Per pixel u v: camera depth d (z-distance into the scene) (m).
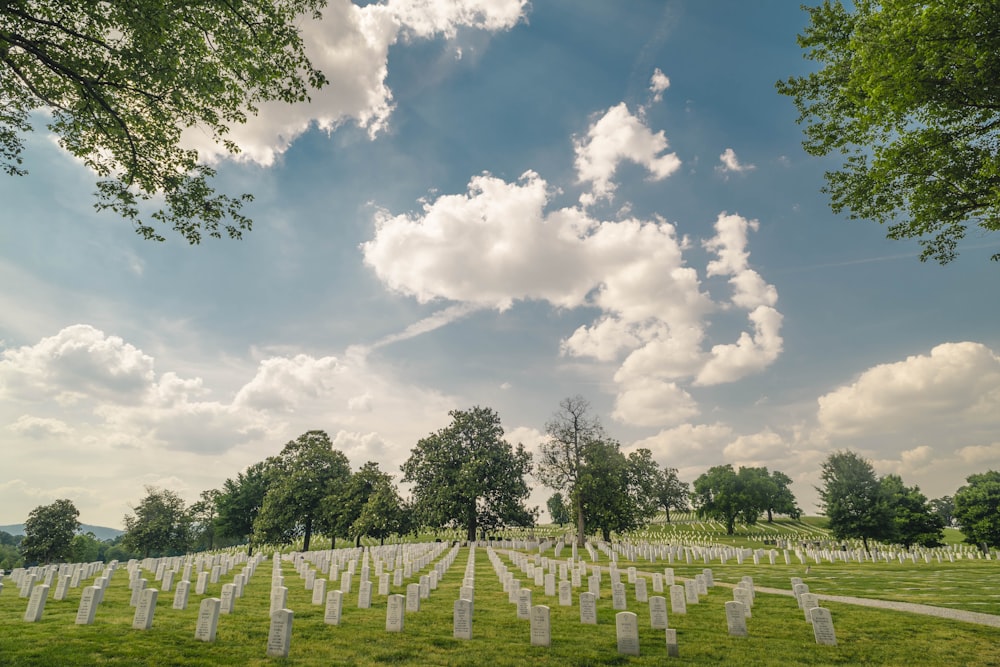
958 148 12.56
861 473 46.56
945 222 14.20
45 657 9.84
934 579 26.81
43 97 11.45
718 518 109.12
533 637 12.50
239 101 12.48
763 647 12.62
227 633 12.67
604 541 63.41
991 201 12.59
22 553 70.56
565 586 18.58
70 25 10.90
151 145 12.76
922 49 10.54
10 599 17.75
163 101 12.02
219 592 20.81
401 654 11.30
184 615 14.80
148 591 12.82
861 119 13.24
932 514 58.03
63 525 73.50
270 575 29.16
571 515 58.53
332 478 65.81
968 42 10.18
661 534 95.25
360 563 34.28
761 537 93.06
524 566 29.80
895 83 11.20
